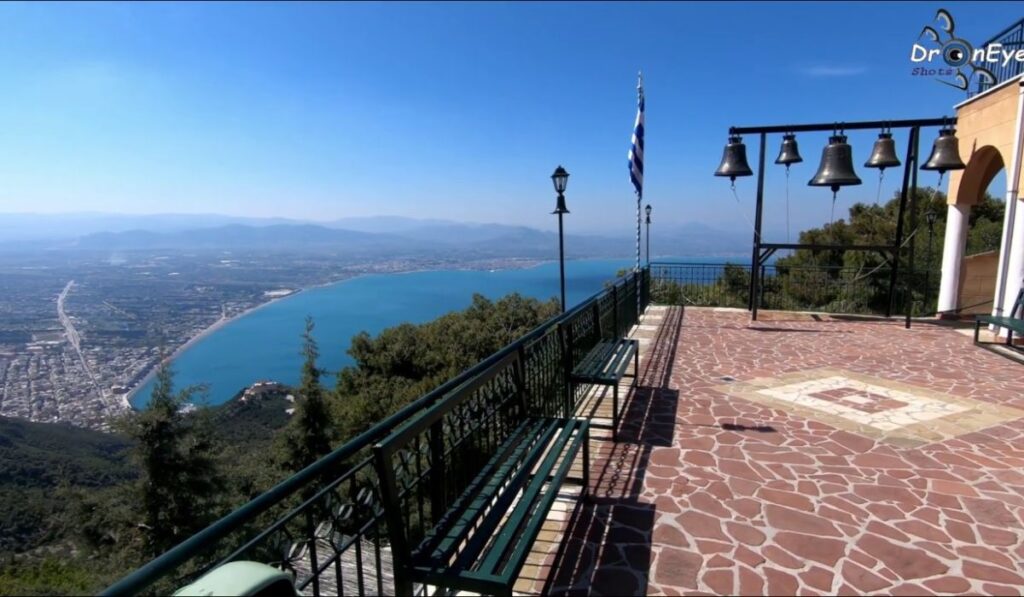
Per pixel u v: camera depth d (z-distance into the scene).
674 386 5.86
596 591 2.49
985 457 3.91
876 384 5.83
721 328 9.20
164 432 10.91
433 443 2.38
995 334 7.98
